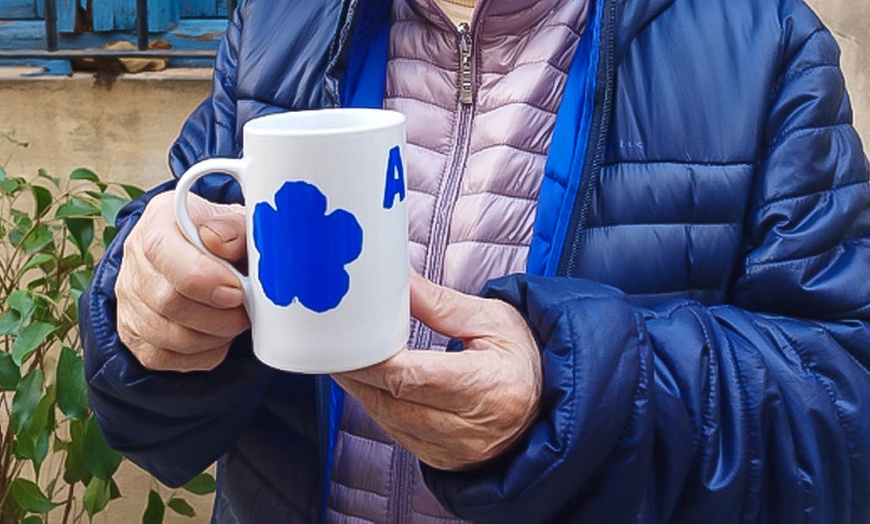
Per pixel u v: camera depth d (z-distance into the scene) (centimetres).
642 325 93
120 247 104
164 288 82
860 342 108
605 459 90
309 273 73
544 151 118
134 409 104
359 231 73
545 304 91
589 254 114
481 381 84
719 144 113
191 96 226
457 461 88
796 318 110
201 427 108
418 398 83
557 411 87
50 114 227
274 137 71
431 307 89
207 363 91
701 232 114
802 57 115
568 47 119
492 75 120
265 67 128
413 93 123
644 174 114
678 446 94
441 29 121
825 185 112
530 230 117
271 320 76
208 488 208
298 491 122
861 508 106
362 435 120
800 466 100
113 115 227
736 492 96
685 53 115
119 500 242
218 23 236
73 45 234
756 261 111
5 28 233
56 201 211
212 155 129
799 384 101
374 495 119
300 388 120
